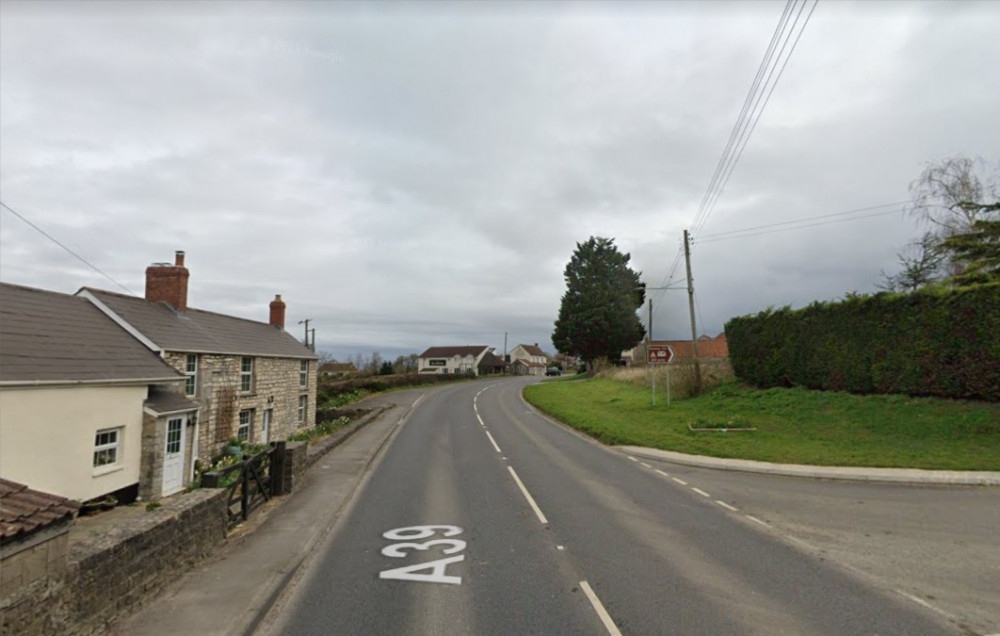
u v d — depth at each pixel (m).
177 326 20.00
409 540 7.43
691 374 25.55
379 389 46.66
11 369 11.20
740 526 7.88
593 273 53.78
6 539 3.50
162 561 5.50
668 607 5.12
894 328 16.05
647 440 16.12
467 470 12.75
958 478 10.20
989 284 13.55
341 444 16.84
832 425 15.62
